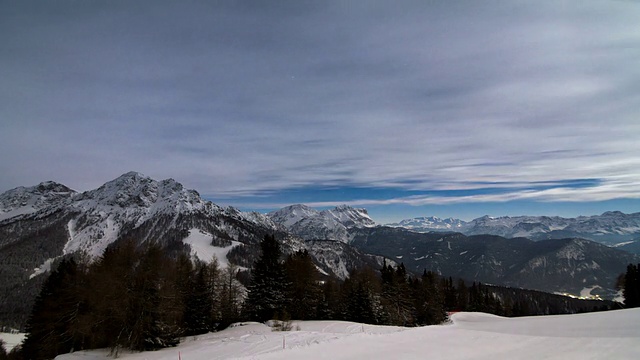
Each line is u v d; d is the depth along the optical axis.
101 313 34.94
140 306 34.62
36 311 43.12
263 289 51.69
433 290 70.00
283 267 54.62
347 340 22.31
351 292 56.56
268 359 18.14
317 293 58.44
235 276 63.59
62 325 39.97
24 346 43.31
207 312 48.09
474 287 105.94
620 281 80.81
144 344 34.25
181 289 45.78
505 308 99.62
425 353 18.59
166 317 36.59
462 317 64.69
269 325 42.38
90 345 38.06
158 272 37.16
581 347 18.31
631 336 20.72
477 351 18.86
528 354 17.67
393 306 59.28
